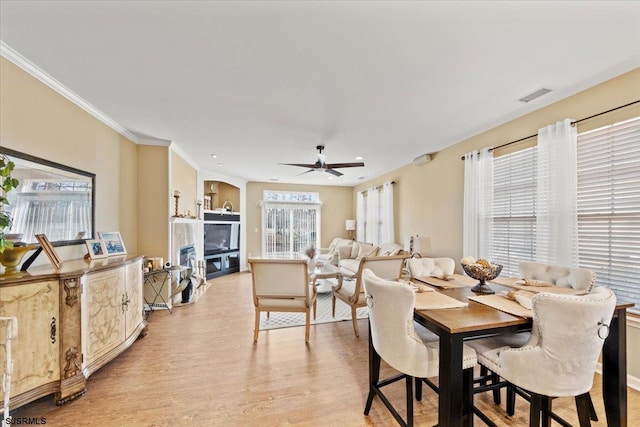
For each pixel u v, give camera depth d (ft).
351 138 13.15
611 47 6.42
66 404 6.51
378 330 5.56
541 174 9.53
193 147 14.69
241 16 5.41
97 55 6.73
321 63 7.05
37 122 7.53
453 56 6.75
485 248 11.96
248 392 7.04
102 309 7.65
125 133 12.01
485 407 6.55
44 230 7.70
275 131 12.14
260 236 26.17
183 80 7.88
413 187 17.92
